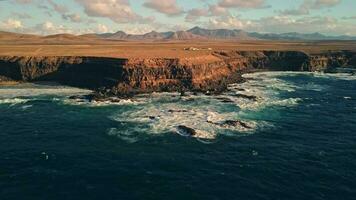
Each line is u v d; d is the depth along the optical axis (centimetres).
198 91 10012
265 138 6122
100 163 5034
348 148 5700
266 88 10938
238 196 4169
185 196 4159
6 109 7925
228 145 5753
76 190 4284
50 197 4125
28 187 4341
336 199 4122
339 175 4712
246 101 8850
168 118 7206
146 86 10244
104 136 6141
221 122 6938
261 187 4375
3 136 6134
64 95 9431
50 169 4834
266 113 7750
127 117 7306
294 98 9369
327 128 6756
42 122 6956
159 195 4181
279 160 5184
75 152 5431
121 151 5481
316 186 4416
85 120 7100
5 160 5106
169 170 4822
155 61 10825
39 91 9931
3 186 4356
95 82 10594
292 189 4338
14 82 11188
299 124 6975
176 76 10719
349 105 8719
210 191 4275
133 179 4562
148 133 6288
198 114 7538
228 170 4838
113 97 9050
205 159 5197
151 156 5288
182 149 5569
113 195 4178
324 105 8669
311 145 5825
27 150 5497
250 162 5106
